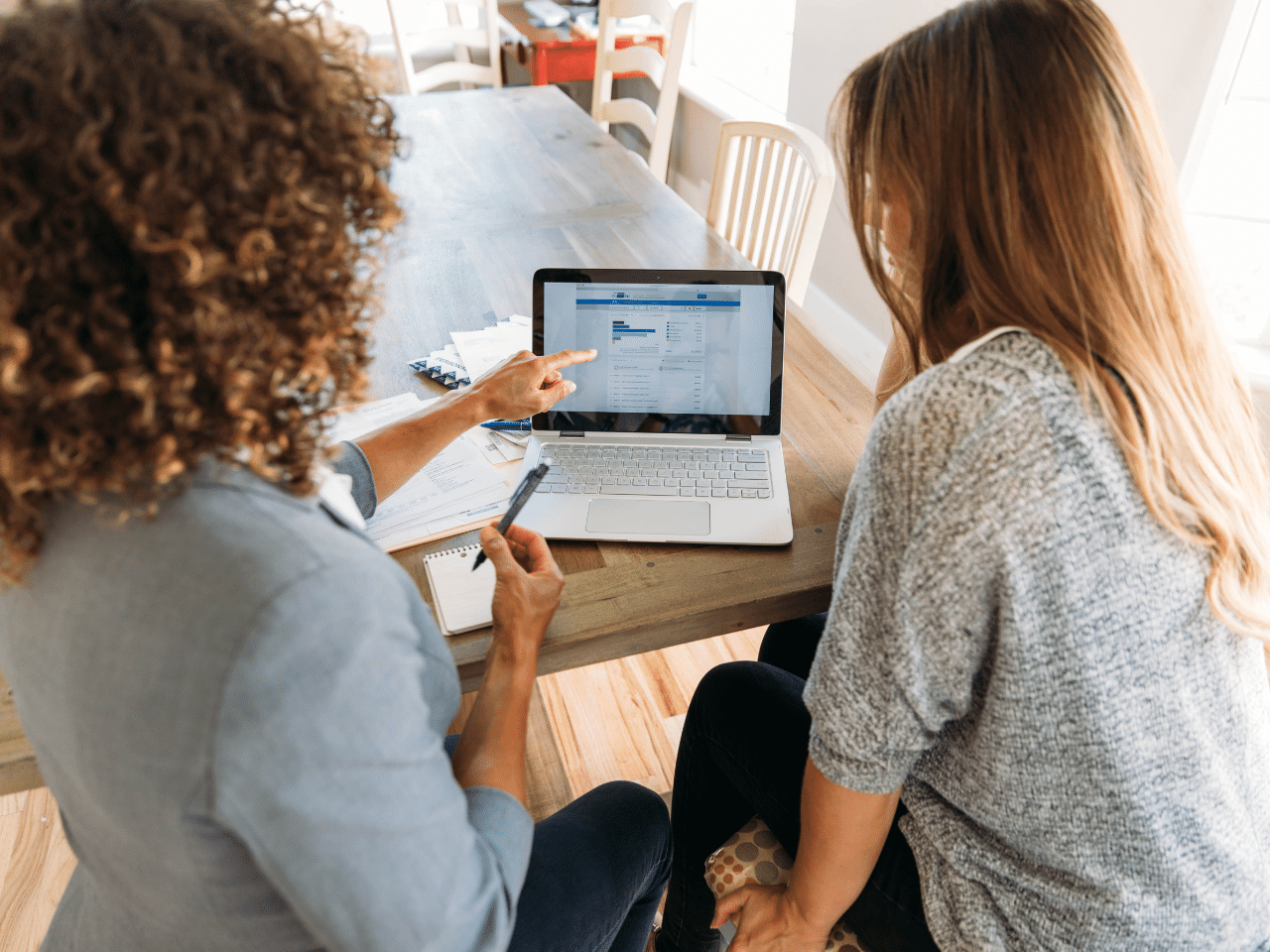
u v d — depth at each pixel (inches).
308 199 18.0
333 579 19.2
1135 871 26.6
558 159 84.7
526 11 158.2
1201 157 71.9
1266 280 74.3
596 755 65.6
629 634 35.4
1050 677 24.6
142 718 18.1
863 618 26.5
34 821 60.4
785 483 41.8
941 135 25.0
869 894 34.5
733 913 36.0
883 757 27.4
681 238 69.2
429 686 23.9
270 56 17.7
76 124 15.9
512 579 32.2
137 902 22.3
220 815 18.3
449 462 43.4
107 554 18.8
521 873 25.6
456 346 52.4
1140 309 24.5
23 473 17.3
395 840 20.1
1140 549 24.0
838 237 114.5
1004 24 24.6
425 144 87.8
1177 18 68.7
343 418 46.3
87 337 16.7
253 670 17.7
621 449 43.4
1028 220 24.5
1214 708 26.6
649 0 101.9
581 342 43.0
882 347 110.6
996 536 23.2
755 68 136.0
